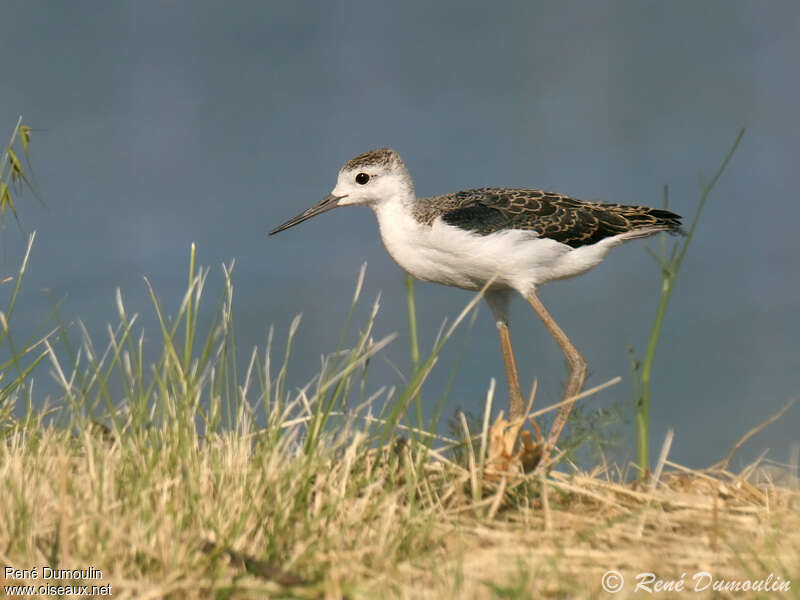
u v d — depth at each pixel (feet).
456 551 19.45
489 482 22.59
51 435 22.31
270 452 21.09
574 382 28.19
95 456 20.59
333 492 20.65
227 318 23.81
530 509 22.08
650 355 25.89
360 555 18.78
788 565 18.37
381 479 21.56
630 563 18.83
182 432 20.70
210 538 18.84
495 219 28.50
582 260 29.27
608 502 21.88
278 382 23.36
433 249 28.94
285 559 18.88
